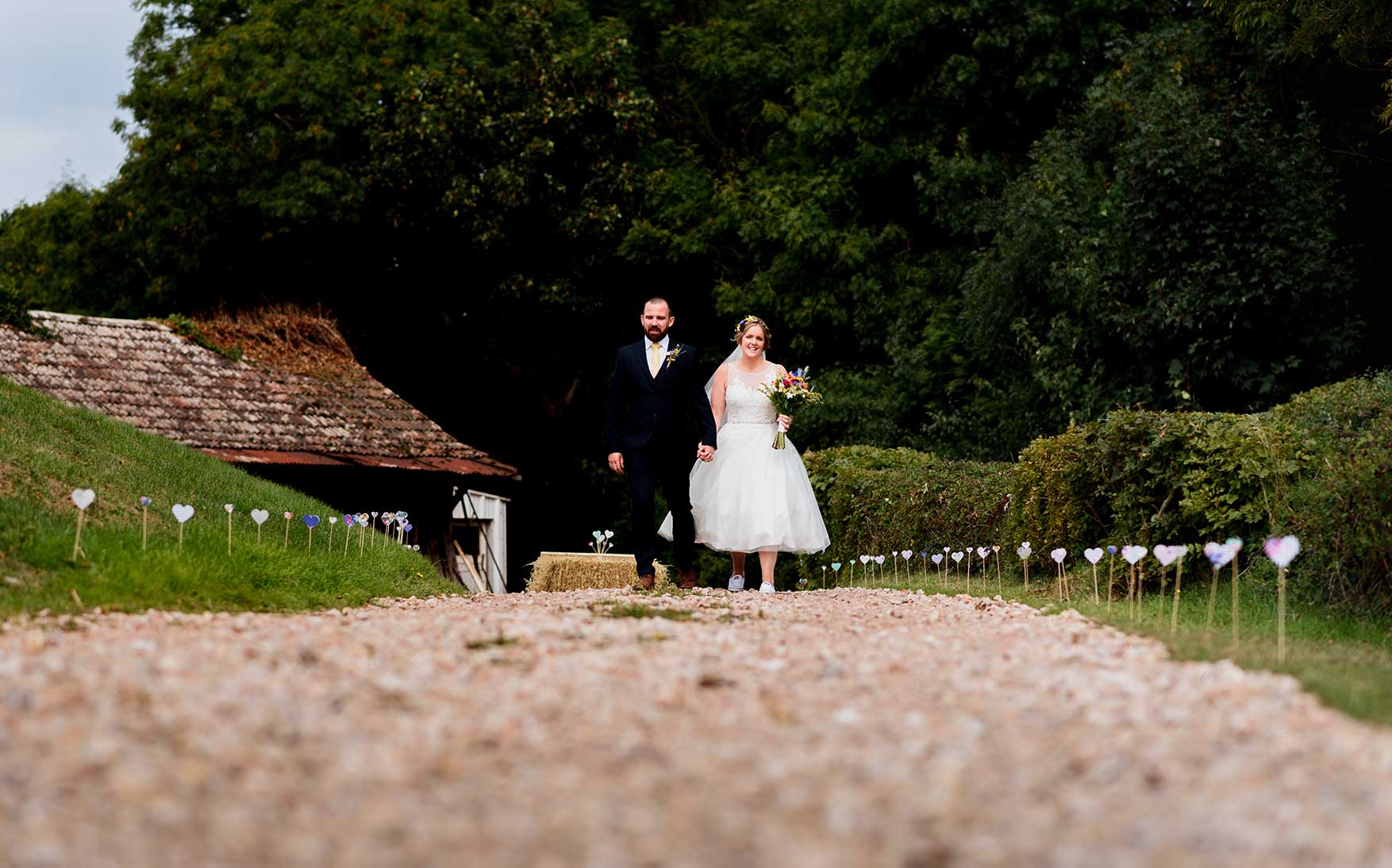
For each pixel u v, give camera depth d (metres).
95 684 4.20
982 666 4.98
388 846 2.68
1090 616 7.13
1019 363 18.97
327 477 19.42
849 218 23.36
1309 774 3.26
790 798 3.03
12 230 32.31
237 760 3.33
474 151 24.53
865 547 14.12
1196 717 3.95
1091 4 20.73
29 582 6.89
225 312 22.73
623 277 26.25
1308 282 15.02
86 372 18.52
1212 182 15.20
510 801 3.01
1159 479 9.39
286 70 24.45
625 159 25.50
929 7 21.33
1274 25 15.55
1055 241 17.52
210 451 17.64
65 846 2.62
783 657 5.27
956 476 13.01
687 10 27.58
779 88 25.72
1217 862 2.60
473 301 27.38
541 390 28.91
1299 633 7.11
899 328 21.66
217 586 7.87
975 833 2.79
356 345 28.42
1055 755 3.48
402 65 25.31
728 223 23.91
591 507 29.42
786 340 24.45
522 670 4.83
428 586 10.47
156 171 25.09
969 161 21.11
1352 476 7.79
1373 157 16.36
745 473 10.41
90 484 9.30
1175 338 15.81
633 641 5.75
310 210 23.78
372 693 4.25
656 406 10.41
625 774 3.27
